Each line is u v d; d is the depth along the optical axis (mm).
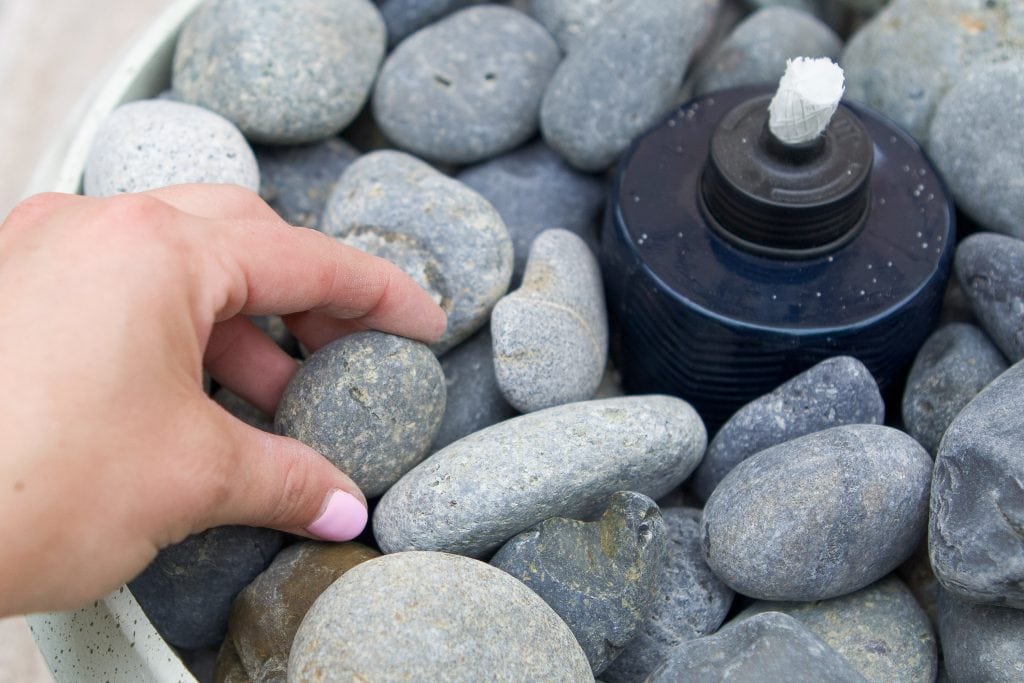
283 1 443
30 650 533
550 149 468
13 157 647
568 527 372
